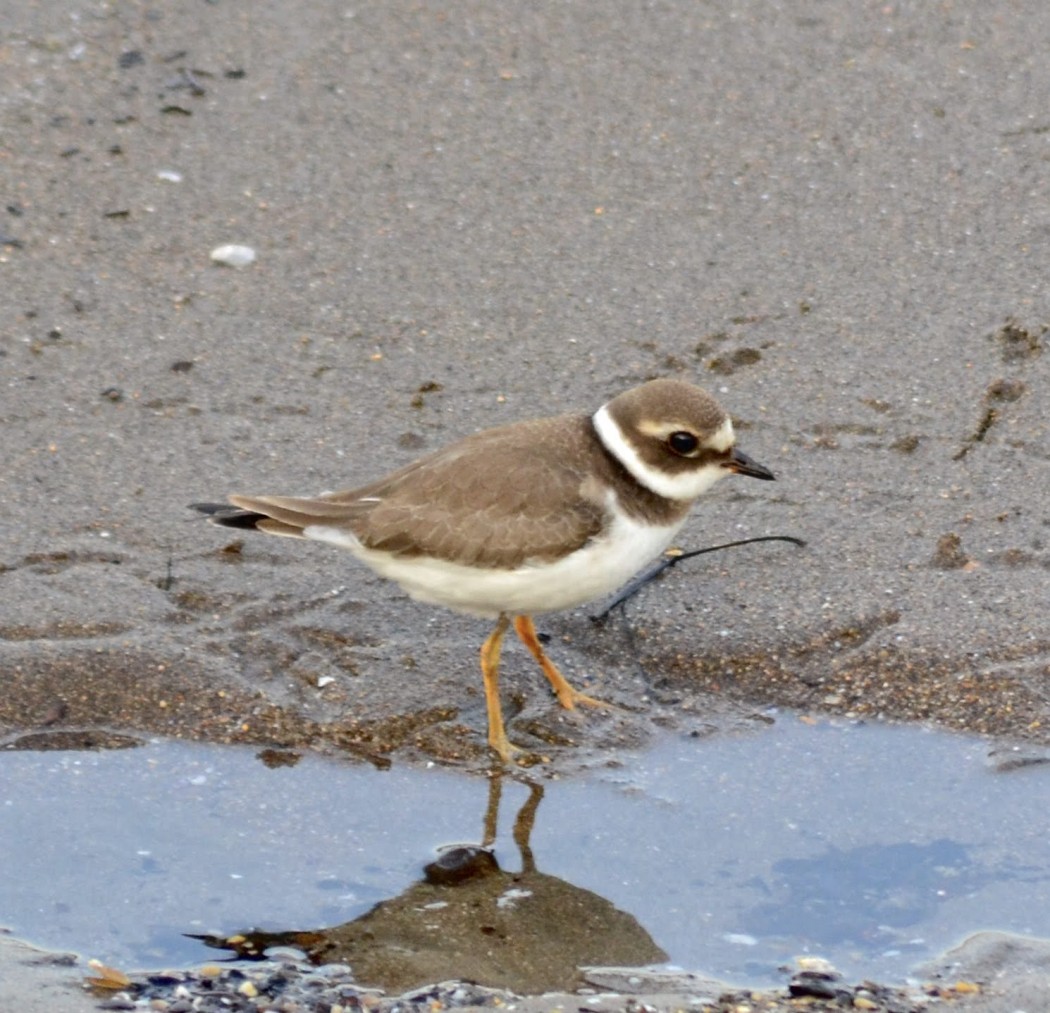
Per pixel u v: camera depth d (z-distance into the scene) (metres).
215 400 13.99
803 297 14.83
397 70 17.19
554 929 9.30
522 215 15.75
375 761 10.69
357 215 15.77
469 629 11.96
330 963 9.04
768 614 11.84
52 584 11.99
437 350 14.48
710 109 16.72
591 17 17.80
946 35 17.41
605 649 11.76
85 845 9.90
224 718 10.95
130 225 15.61
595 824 10.15
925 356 14.20
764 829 10.07
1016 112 16.50
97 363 14.30
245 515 11.10
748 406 13.84
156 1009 8.64
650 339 14.51
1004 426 13.56
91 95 16.81
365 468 13.27
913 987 8.80
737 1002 8.70
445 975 8.95
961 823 10.05
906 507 12.85
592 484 10.55
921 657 11.33
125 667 11.25
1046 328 14.28
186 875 9.69
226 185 16.02
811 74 17.02
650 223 15.62
